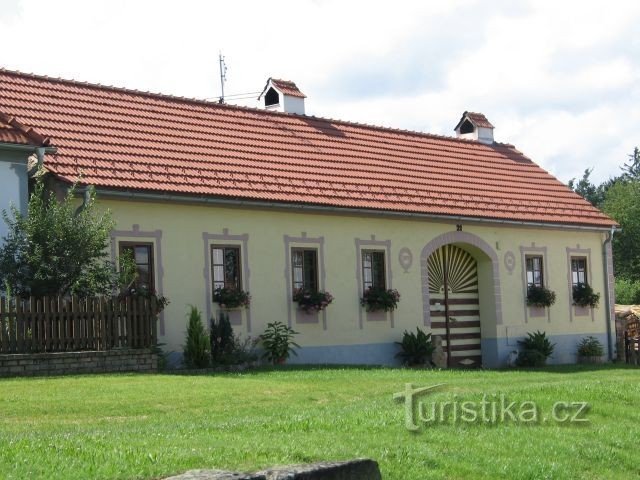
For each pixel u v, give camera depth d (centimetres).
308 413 1438
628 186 6300
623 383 1944
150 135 2547
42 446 1040
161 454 1008
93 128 2445
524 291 3241
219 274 2444
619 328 3538
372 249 2800
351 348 2716
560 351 3338
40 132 2322
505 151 3703
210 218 2431
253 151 2730
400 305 2861
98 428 1295
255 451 1063
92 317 1988
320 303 2608
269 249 2547
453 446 1248
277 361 2491
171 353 2314
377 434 1263
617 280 5706
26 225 2002
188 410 1501
